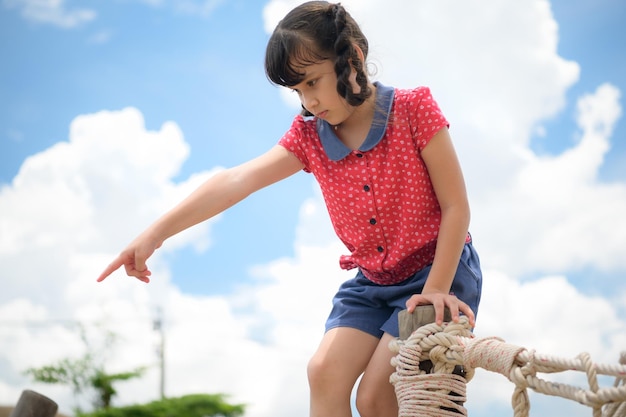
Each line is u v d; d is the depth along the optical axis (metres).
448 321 1.66
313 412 1.90
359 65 1.86
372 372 1.83
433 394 1.58
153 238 1.86
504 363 1.46
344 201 1.97
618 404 1.33
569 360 1.36
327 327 1.97
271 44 1.86
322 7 1.87
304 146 2.02
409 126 1.91
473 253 2.04
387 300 1.95
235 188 1.97
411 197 1.92
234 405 11.28
